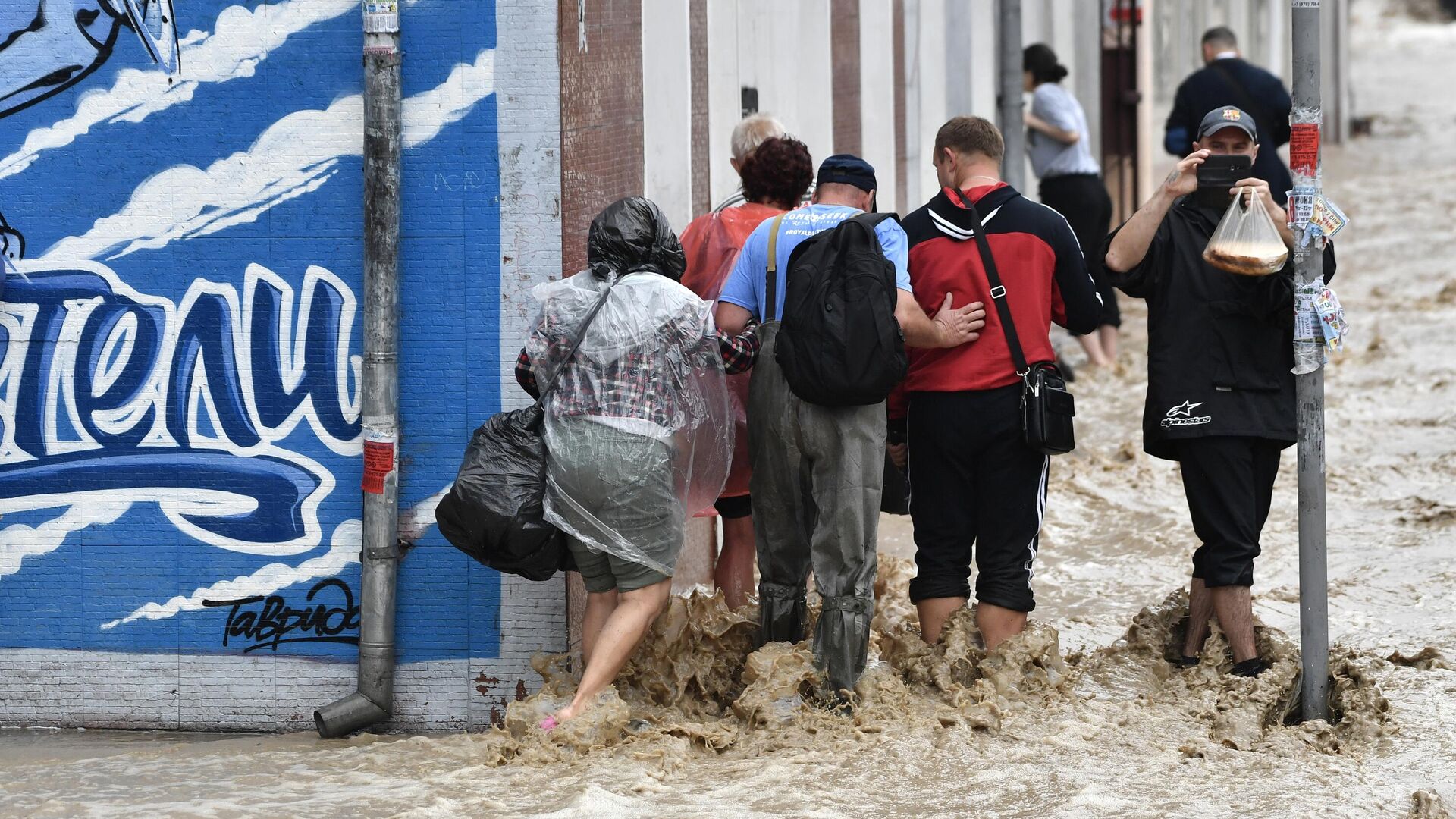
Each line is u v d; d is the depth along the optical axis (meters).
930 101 37.59
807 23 29.48
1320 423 17.28
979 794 14.62
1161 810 14.21
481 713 18.48
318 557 18.61
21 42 18.22
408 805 14.44
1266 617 21.50
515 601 18.31
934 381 17.77
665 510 16.55
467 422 18.14
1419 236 56.50
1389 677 18.55
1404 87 124.56
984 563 18.02
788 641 17.97
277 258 18.27
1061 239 17.59
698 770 15.59
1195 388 18.02
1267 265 17.16
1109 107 51.25
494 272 17.91
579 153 18.38
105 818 14.23
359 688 18.39
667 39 22.20
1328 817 14.12
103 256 18.45
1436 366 36.44
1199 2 74.62
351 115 18.02
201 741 18.48
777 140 19.19
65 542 18.88
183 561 18.80
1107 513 27.31
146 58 18.16
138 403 18.64
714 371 16.94
